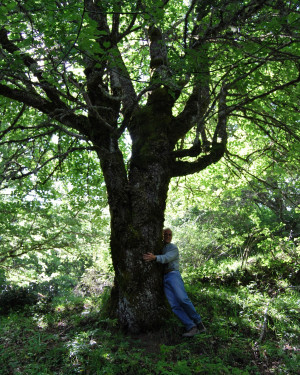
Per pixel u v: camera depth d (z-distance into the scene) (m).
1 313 10.65
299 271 9.75
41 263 13.30
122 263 5.32
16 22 3.88
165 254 5.31
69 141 8.67
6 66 4.30
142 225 5.45
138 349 4.41
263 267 10.29
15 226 10.75
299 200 10.98
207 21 5.83
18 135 7.56
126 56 9.33
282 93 7.56
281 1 4.59
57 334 5.45
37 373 4.04
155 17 4.20
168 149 6.11
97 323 5.11
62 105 6.11
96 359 4.16
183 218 19.83
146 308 5.07
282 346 4.93
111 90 6.49
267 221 18.73
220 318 5.65
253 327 5.55
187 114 6.66
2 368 4.36
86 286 13.52
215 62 5.63
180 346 4.59
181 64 4.57
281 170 10.03
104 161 5.87
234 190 11.84
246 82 5.86
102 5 4.45
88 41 3.76
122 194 5.62
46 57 4.44
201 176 11.55
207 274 10.05
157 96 6.38
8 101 7.07
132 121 6.45
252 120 7.89
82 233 11.79
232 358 4.54
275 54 5.00
